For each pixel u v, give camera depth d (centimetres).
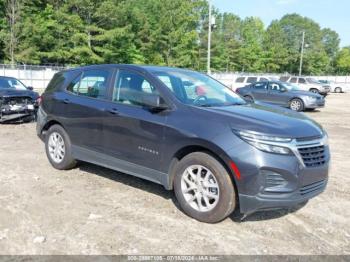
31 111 1137
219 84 586
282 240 402
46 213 452
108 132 531
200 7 6562
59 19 4403
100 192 530
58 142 632
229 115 432
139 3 5528
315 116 1655
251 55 8125
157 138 468
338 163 742
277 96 1936
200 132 427
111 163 536
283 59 8969
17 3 4219
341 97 3341
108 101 541
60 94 625
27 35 4244
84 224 425
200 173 439
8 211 455
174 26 5481
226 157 406
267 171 395
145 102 481
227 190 416
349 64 11138
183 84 515
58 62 4731
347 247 392
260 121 421
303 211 483
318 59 10031
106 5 4444
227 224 437
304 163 407
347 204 512
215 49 6788
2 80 1216
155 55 5406
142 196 517
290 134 406
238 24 8138
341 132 1162
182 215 457
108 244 381
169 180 467
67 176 600
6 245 374
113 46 4741
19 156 725
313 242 400
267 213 472
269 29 9875
